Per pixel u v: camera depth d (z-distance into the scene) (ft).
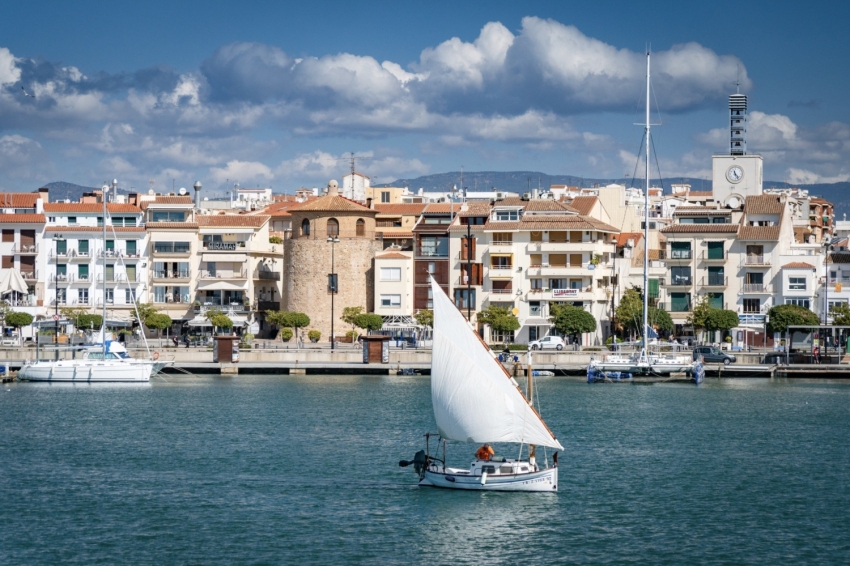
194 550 234.79
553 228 629.92
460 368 272.72
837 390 476.13
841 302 618.85
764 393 464.24
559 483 288.71
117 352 512.22
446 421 276.82
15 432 361.30
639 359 503.20
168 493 279.49
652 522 254.68
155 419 387.14
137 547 236.43
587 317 595.06
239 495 277.03
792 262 617.62
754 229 624.18
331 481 290.97
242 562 228.02
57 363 495.41
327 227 654.53
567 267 629.51
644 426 375.45
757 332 614.34
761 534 246.68
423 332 628.69
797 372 524.52
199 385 485.97
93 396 449.48
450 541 240.53
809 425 380.37
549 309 619.26
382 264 647.56
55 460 317.22
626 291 638.94
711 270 630.33
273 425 374.43
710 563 228.22
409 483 288.51
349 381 500.74
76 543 239.09
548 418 390.63
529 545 238.68
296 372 527.81
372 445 338.95
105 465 310.65
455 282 643.04
